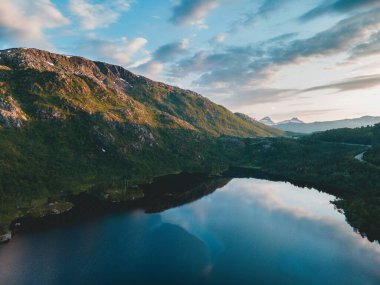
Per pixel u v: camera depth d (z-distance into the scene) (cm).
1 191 12562
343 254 8488
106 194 14312
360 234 9881
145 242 9369
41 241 9412
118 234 9988
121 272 7606
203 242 9344
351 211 11688
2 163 14138
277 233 10012
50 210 12106
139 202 13838
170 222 11144
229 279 7262
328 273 7519
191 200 14338
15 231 10181
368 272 7544
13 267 7844
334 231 10169
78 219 11412
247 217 11744
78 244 9212
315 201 14075
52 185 14700
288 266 7844
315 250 8769
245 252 8662
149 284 7081
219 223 11025
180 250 8794
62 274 7519
